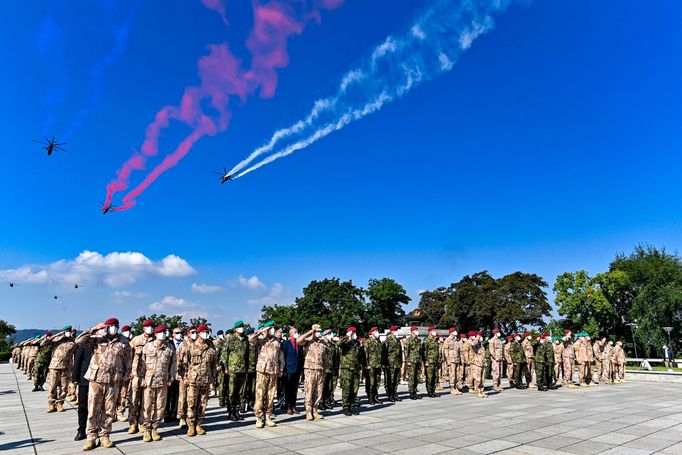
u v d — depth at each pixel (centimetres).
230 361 1145
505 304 5597
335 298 5053
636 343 4800
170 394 1129
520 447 838
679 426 1056
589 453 794
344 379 1243
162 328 927
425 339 1672
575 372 2930
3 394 1738
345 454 780
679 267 4384
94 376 827
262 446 842
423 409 1339
